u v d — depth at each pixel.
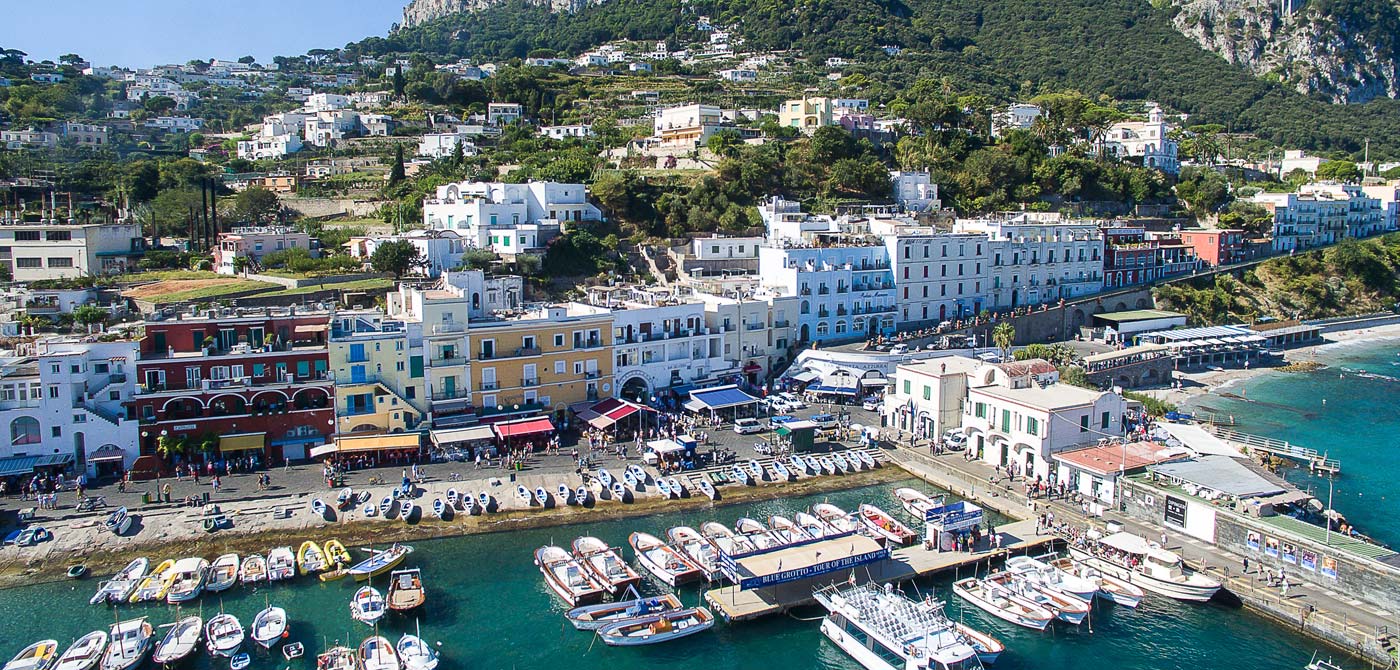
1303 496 85.25
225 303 129.25
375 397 103.50
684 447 100.94
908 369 114.19
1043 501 92.56
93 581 77.00
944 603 75.44
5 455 91.19
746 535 83.38
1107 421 101.56
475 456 102.50
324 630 70.06
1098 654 68.69
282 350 101.81
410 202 187.38
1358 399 141.88
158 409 96.56
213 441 97.25
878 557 76.94
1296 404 138.88
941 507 84.75
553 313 117.25
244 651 66.81
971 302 168.12
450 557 82.31
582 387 117.25
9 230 156.25
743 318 134.38
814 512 90.62
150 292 136.62
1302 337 187.38
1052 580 76.00
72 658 64.00
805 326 144.75
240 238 160.62
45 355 92.25
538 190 171.88
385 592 76.12
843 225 171.88
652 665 67.69
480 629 71.06
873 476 102.44
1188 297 190.38
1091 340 171.50
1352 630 67.31
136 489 91.81
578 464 100.00
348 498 89.56
